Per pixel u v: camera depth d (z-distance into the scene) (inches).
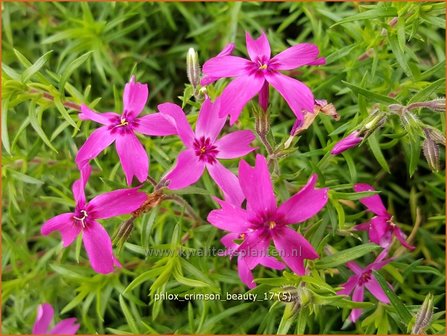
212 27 6.5
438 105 4.1
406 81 5.3
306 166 5.4
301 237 3.7
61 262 5.6
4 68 4.8
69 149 6.5
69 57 6.4
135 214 4.2
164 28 7.2
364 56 5.4
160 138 5.9
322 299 4.0
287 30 7.2
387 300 4.6
